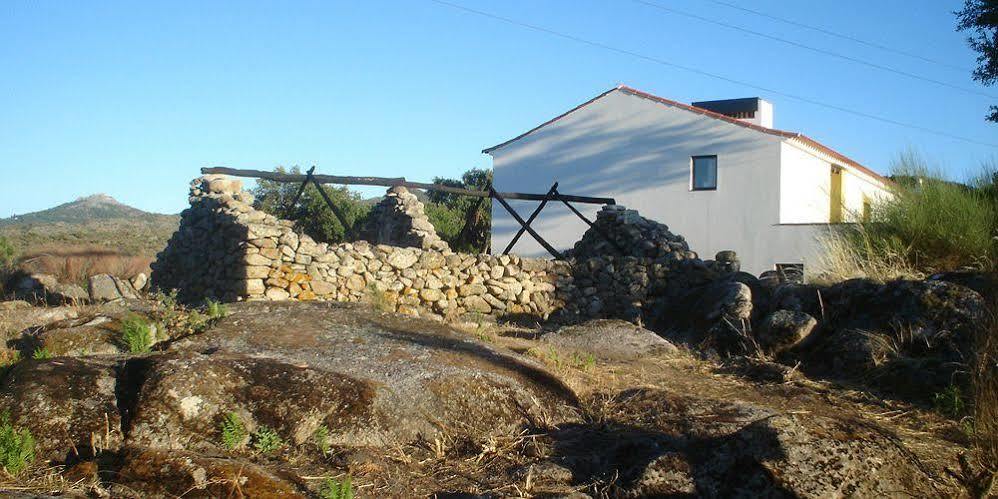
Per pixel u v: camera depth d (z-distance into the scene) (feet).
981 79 60.34
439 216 81.25
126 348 20.45
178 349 19.53
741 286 29.22
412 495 13.87
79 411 14.79
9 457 13.30
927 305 23.88
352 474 14.29
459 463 15.42
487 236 83.30
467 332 26.63
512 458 15.72
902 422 19.45
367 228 51.16
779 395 21.70
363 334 21.61
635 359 25.64
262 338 20.38
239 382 15.90
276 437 15.16
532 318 36.99
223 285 34.83
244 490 12.88
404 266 35.47
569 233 76.23
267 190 78.13
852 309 26.02
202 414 15.15
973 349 20.38
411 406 16.67
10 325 23.06
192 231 41.16
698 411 18.31
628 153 73.77
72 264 47.09
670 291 37.70
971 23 59.72
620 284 37.91
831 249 31.04
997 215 28.58
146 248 98.07
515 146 79.51
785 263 64.85
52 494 12.67
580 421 18.08
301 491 13.26
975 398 18.40
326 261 33.71
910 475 13.17
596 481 14.38
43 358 16.20
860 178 77.51
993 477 14.21
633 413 18.42
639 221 41.73
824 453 12.92
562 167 77.15
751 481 12.89
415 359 19.24
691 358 26.30
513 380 18.56
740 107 80.38
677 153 71.20
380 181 43.62
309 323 22.29
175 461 13.32
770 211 66.39
